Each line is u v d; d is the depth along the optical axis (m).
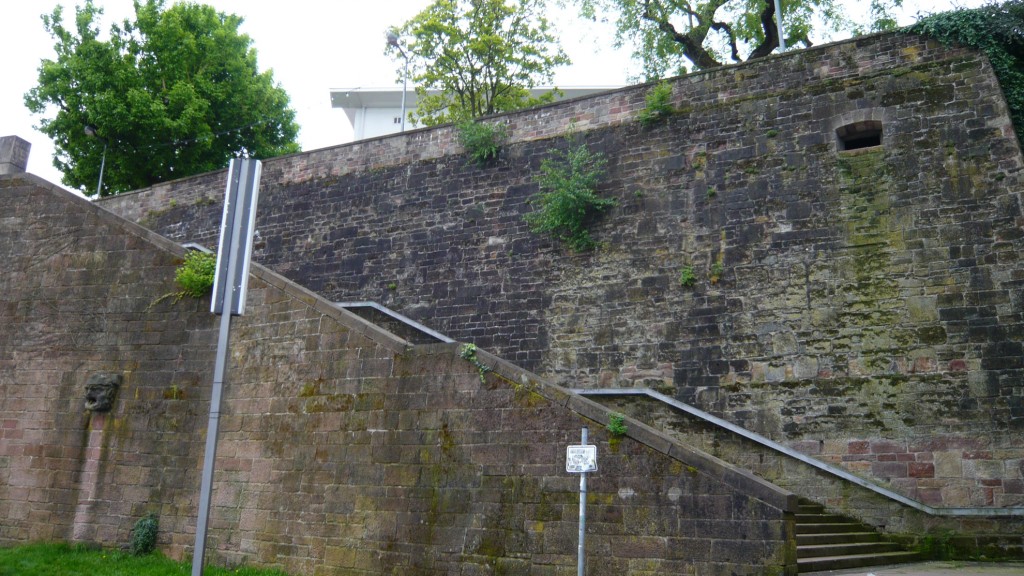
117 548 14.06
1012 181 14.76
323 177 22.86
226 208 11.38
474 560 11.33
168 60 32.25
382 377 12.94
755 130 17.23
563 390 11.46
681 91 18.33
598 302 17.80
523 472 11.38
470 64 31.91
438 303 19.88
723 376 16.06
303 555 12.64
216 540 13.39
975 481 13.63
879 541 13.64
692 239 17.19
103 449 14.88
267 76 35.59
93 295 16.08
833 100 16.67
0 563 13.06
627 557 10.29
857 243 15.64
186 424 14.41
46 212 17.14
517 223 19.47
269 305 14.40
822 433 14.95
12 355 16.33
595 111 19.31
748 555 9.56
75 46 32.47
